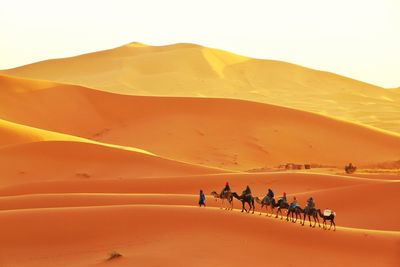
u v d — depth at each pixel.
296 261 36.53
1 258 37.62
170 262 34.53
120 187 73.31
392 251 39.94
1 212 44.84
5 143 97.81
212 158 129.62
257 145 137.12
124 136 141.00
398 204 62.16
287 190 73.44
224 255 36.22
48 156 88.56
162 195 58.88
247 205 61.09
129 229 41.06
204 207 45.72
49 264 36.22
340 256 38.50
